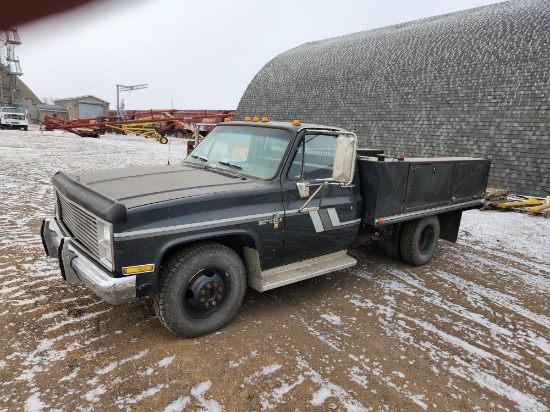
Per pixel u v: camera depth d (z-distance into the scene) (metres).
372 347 3.60
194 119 31.64
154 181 3.90
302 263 4.45
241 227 3.66
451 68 15.73
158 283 3.39
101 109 72.50
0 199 8.41
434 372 3.30
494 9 18.50
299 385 3.03
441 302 4.66
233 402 2.81
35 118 66.62
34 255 5.25
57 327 3.59
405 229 5.62
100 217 3.07
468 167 6.13
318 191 4.19
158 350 3.35
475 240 7.47
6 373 2.94
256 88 25.92
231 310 3.77
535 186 11.96
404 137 16.02
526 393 3.11
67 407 2.65
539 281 5.51
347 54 21.92
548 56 13.01
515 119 12.94
